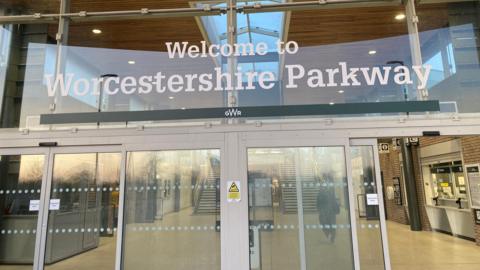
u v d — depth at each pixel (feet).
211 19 15.42
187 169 13.33
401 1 15.12
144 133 13.64
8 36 15.76
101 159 13.82
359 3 15.07
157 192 13.28
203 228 12.89
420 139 35.12
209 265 12.64
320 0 15.06
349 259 12.40
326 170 13.04
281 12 15.35
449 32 14.66
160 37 15.38
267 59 14.66
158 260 12.86
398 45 14.65
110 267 13.46
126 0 15.83
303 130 13.32
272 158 13.20
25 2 16.17
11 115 14.62
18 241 13.83
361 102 13.58
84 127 13.92
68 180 13.87
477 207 26.27
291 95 13.97
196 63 14.84
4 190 14.11
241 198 12.81
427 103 13.38
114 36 15.69
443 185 32.35
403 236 31.35
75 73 14.98
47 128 14.06
